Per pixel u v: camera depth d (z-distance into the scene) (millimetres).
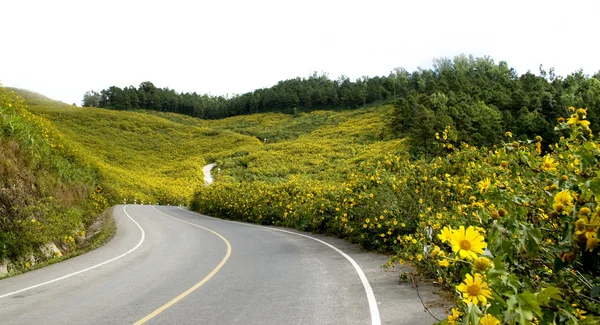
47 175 16672
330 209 13820
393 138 68500
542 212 2703
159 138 96438
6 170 12758
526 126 43156
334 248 10375
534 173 2857
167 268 8477
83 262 9812
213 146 91625
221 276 7352
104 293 6320
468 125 44562
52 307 5531
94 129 92750
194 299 5715
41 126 22719
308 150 69312
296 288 6133
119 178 46875
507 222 2012
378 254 9008
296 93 156375
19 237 10883
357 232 10578
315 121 117062
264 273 7461
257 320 4602
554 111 57312
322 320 4477
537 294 1537
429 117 47156
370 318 4430
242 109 161750
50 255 11578
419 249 6164
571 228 1758
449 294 5145
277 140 96688
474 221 5371
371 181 11312
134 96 162125
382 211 9648
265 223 19891
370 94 136625
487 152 8805
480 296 1487
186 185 56969
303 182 22297
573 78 91812
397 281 6172
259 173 57688
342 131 86812
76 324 4695
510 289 1522
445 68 138750
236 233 15391
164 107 170875
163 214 27219
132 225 19281
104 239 14547
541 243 2123
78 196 21781
